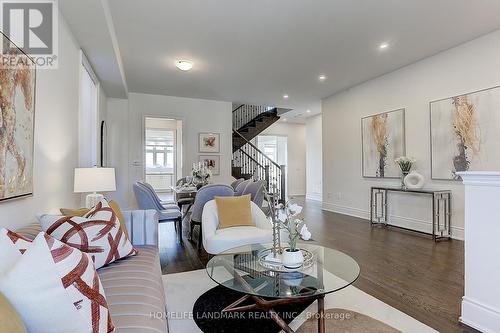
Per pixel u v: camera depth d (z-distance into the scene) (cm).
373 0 296
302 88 623
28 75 191
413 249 369
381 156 537
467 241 198
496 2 298
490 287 185
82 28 303
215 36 377
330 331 185
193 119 721
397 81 505
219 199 335
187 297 236
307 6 307
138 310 133
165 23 342
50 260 92
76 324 92
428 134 451
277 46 408
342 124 644
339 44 402
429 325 194
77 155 330
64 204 280
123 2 297
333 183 676
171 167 1185
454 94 412
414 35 375
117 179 648
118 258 191
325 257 221
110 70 439
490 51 369
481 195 191
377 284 261
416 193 473
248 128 886
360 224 527
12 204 172
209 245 282
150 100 679
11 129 165
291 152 1073
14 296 85
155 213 246
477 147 382
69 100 299
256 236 287
